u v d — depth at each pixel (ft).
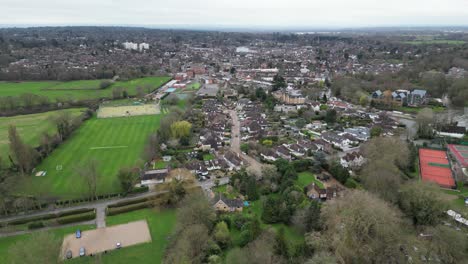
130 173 469.98
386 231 316.40
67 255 328.08
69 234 367.86
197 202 370.73
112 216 405.80
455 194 457.27
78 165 520.83
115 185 478.18
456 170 527.81
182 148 630.74
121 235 366.63
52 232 339.36
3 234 366.63
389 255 305.53
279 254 313.53
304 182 492.13
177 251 311.47
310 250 316.19
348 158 552.82
